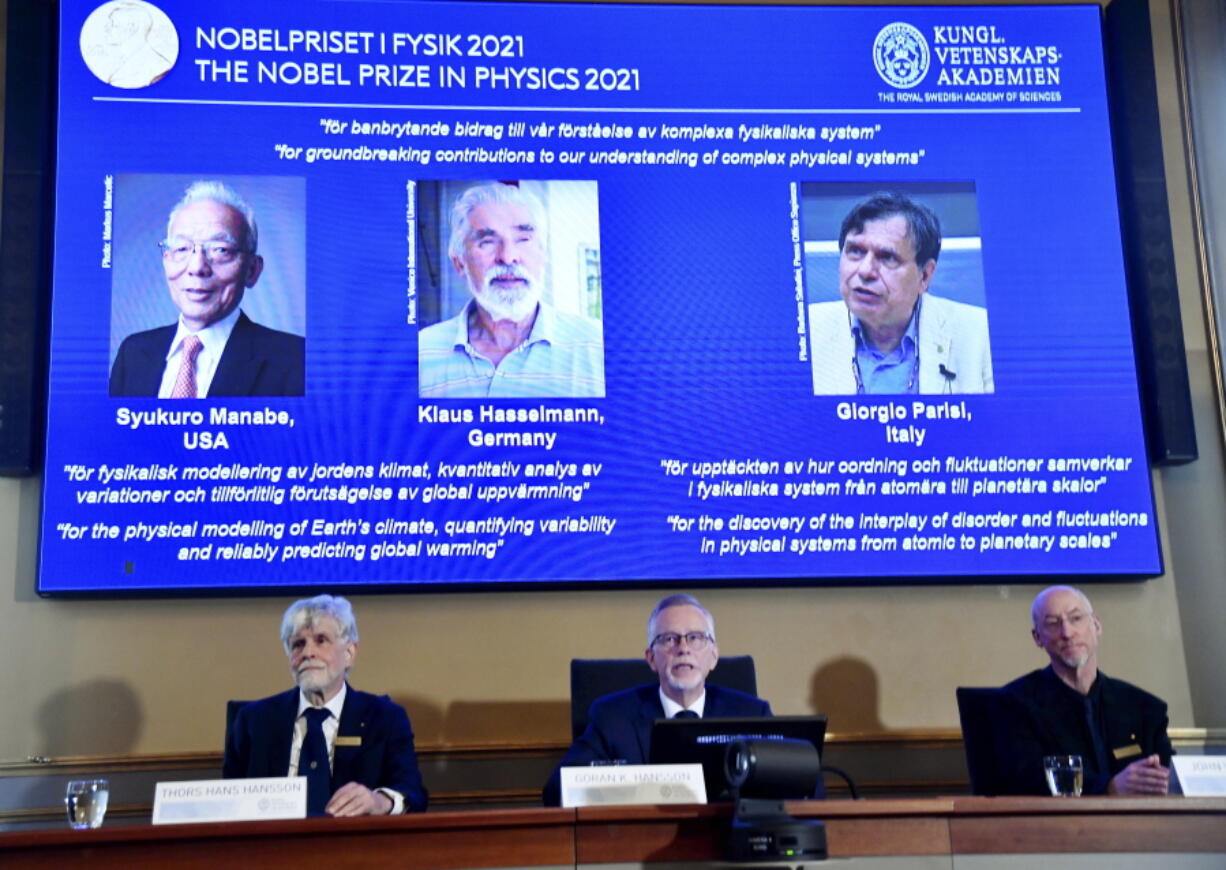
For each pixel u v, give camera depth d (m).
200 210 4.03
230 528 3.88
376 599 4.00
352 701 3.35
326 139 4.12
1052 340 4.22
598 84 4.25
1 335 3.88
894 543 4.07
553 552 3.98
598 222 4.17
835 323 4.17
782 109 4.29
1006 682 4.14
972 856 2.46
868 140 4.30
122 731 3.85
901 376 4.16
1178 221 4.51
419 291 4.07
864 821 2.45
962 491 4.11
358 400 3.99
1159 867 2.48
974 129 4.34
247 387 3.95
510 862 2.37
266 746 3.28
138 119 4.05
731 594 4.12
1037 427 4.16
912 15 4.39
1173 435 4.16
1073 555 4.11
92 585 3.82
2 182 4.05
